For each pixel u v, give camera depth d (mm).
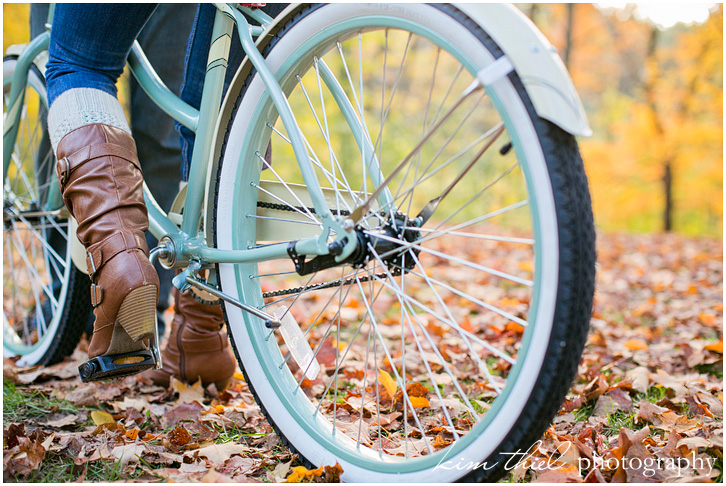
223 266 1273
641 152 14430
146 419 1477
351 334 2395
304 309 2869
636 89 15648
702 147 13898
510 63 862
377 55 13109
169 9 1843
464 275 4258
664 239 9250
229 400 1648
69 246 1810
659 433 1351
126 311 1137
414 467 1002
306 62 1183
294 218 1259
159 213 1366
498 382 1761
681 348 2174
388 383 1504
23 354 2012
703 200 16422
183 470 1149
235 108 1249
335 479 1088
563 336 836
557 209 837
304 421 1169
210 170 1273
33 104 2131
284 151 8633
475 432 934
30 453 1168
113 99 1264
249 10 1278
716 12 12672
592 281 860
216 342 1663
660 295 3730
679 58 13562
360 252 1030
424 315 2803
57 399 1623
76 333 1873
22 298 2611
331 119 9766
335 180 1174
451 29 918
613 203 15633
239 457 1219
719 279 4602
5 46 6391
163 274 2080
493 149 13812
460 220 13500
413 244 990
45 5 1962
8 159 1897
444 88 14125
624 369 1919
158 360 1271
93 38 1230
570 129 815
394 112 13023
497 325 2484
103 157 1189
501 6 895
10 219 1979
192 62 1403
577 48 15844
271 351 1242
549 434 1257
